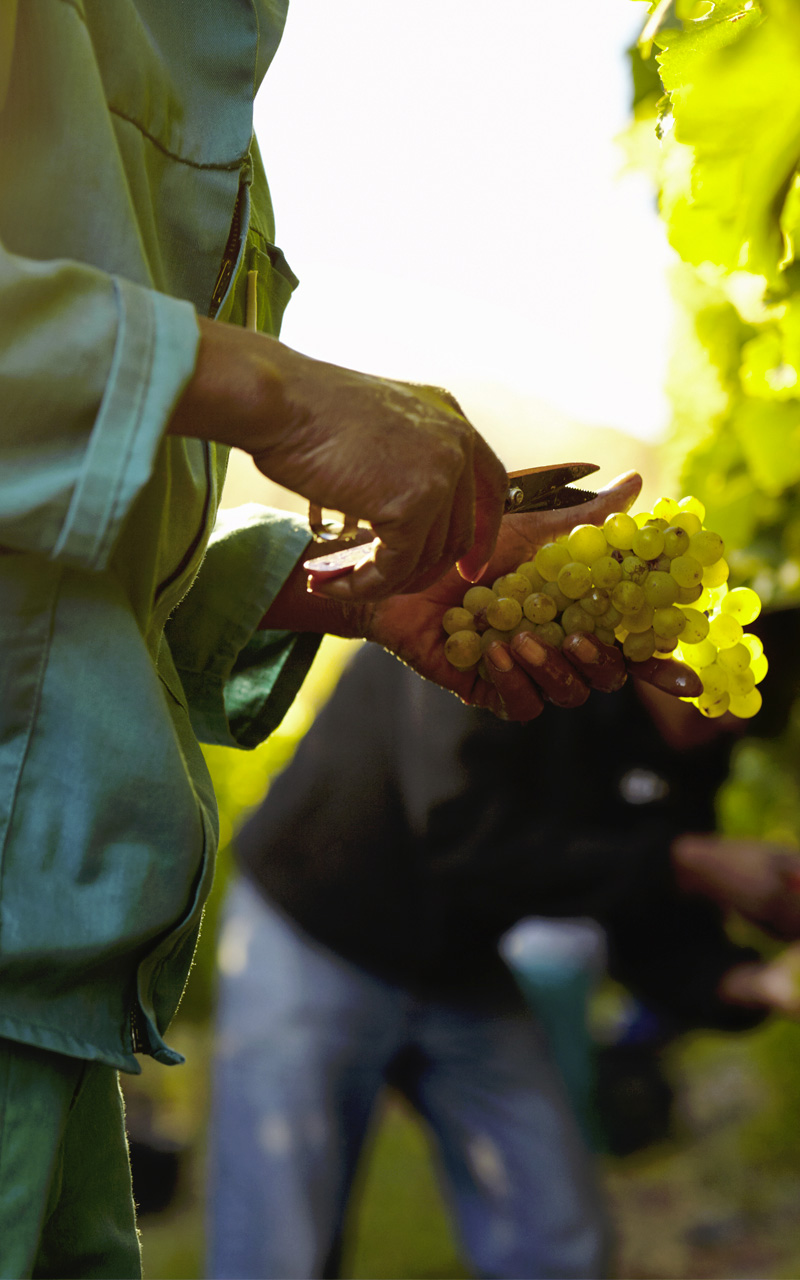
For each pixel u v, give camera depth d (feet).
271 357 2.71
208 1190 5.87
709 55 2.96
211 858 2.97
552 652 3.27
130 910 2.80
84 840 2.78
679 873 5.50
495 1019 5.87
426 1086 6.03
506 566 3.48
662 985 6.34
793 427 4.23
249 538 3.62
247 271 3.31
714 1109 12.09
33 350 2.60
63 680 2.78
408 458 2.74
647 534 3.24
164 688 3.19
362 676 5.75
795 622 5.32
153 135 2.95
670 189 3.30
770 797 8.09
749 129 3.02
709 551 3.29
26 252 2.77
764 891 5.41
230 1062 5.88
